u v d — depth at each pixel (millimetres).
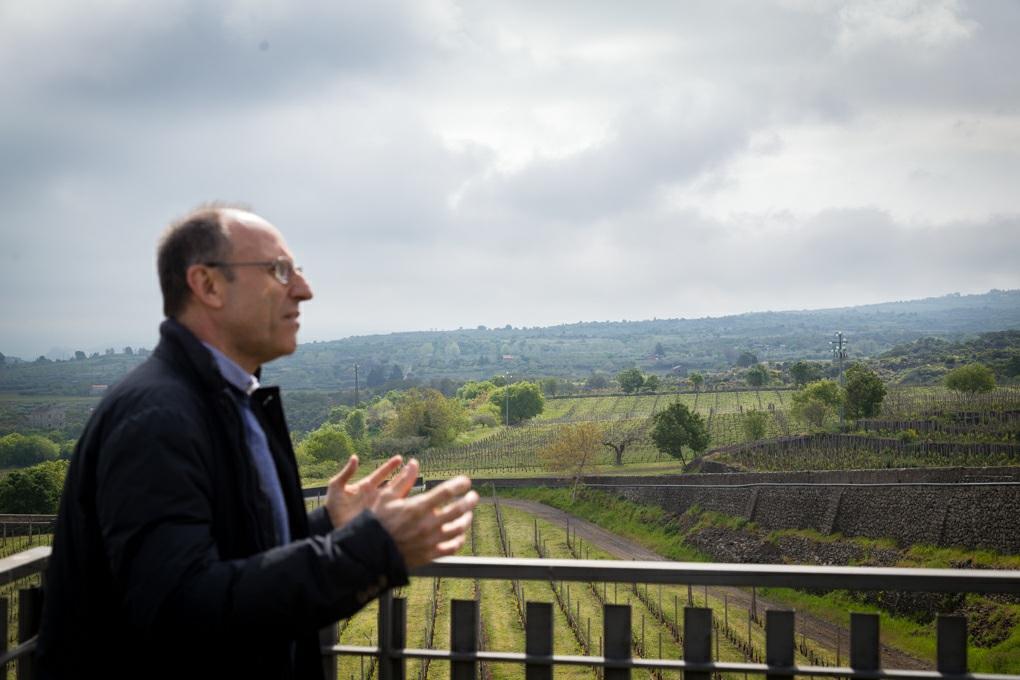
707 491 70562
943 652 3152
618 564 3238
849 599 45062
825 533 57375
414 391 143625
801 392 105500
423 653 3348
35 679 2314
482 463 115938
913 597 42719
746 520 64812
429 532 2182
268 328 2523
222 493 2301
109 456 2139
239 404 2527
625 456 109562
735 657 34312
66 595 2270
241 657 2295
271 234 2561
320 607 2029
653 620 41125
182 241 2484
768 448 81000
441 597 45594
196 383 2359
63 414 180500
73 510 2271
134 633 2246
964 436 68812
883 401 101062
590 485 87438
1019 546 44656
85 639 2252
